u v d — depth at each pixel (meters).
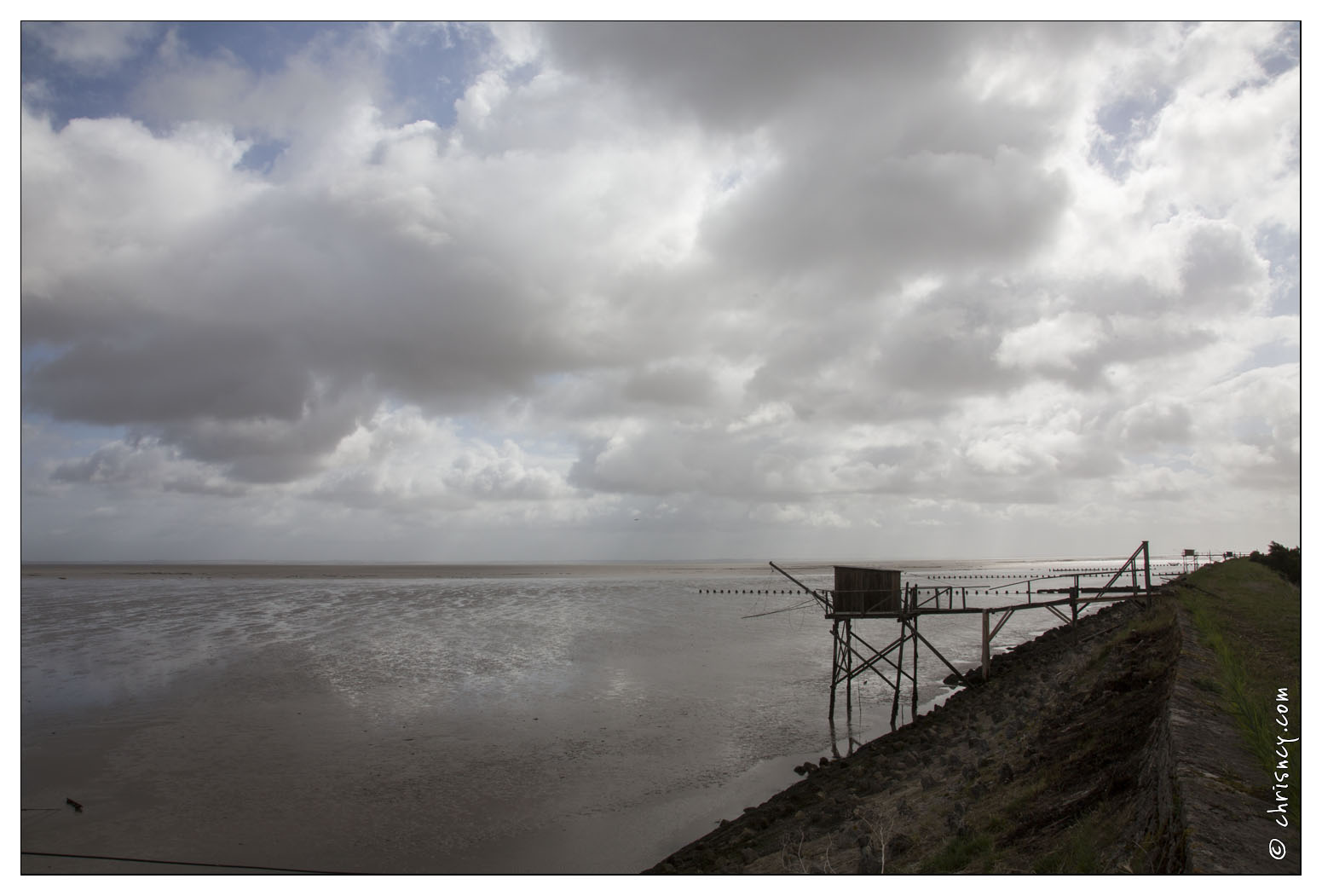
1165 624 21.70
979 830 11.24
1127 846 8.30
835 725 26.88
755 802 18.80
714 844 15.50
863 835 13.30
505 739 24.11
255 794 19.30
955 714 24.81
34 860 15.20
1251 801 7.58
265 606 68.75
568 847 16.20
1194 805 7.49
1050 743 14.39
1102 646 25.70
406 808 18.41
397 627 51.84
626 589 107.50
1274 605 25.14
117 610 64.56
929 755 19.22
